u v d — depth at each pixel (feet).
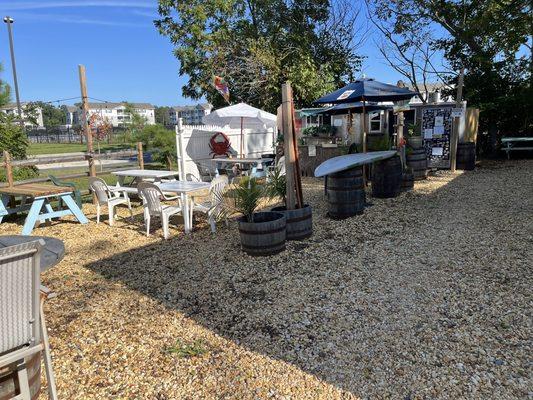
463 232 17.58
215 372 8.82
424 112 38.17
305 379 8.45
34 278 5.72
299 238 17.51
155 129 59.47
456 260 14.33
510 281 12.35
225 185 20.06
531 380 7.98
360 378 8.39
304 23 64.13
